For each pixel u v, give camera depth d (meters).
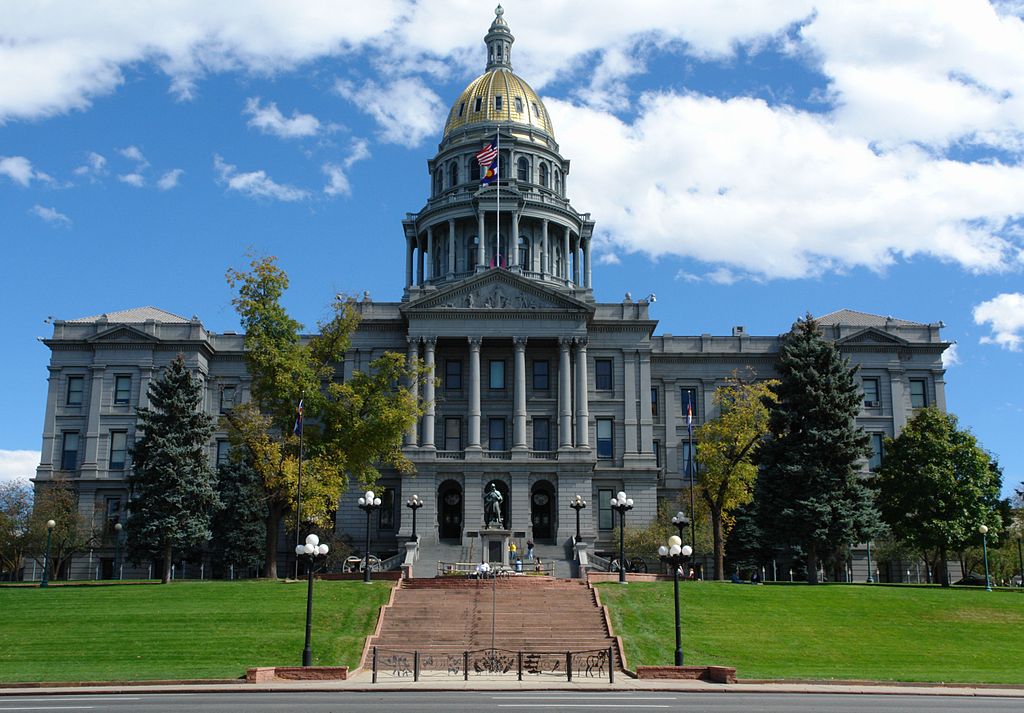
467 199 111.12
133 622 47.94
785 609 52.84
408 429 70.88
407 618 49.06
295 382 65.75
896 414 94.88
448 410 90.12
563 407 86.81
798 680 36.91
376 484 86.81
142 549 70.88
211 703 29.22
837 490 69.75
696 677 38.00
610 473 88.50
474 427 86.25
